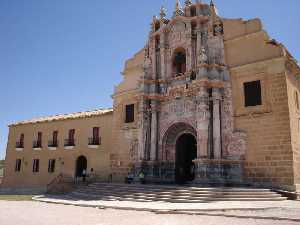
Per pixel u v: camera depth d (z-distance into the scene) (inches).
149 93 1241.4
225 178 979.9
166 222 484.4
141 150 1187.3
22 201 946.7
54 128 1611.7
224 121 1027.3
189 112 1131.9
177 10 1247.5
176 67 1251.8
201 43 1154.7
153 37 1299.2
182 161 1203.2
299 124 990.4
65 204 817.5
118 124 1344.7
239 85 1021.8
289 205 679.1
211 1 1164.5
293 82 1003.9
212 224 458.0
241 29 1062.4
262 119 951.6
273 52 971.3
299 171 913.5
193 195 799.7
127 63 1387.8
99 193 972.6
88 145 1444.4
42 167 1598.2
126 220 511.8
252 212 582.6
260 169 928.3
